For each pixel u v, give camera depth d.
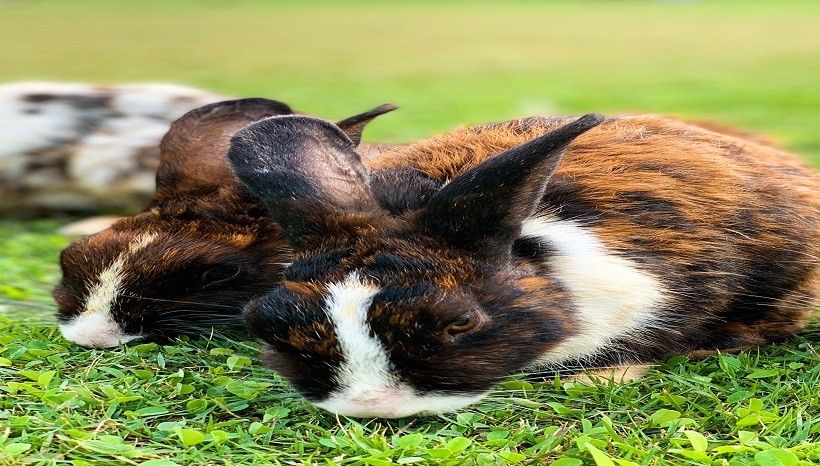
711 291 1.35
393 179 1.30
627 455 1.22
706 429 1.26
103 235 1.43
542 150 1.23
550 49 5.99
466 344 1.23
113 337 1.38
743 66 4.82
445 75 4.41
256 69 4.60
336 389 1.23
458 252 1.25
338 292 1.23
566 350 1.31
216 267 1.41
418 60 5.20
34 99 1.88
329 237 1.25
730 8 10.55
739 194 1.37
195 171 1.46
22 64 4.72
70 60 4.97
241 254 1.42
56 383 1.31
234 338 1.41
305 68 4.68
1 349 1.38
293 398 1.29
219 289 1.41
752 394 1.29
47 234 1.76
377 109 1.43
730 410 1.28
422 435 1.24
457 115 2.98
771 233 1.38
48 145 1.86
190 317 1.40
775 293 1.39
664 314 1.34
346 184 1.26
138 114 1.90
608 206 1.33
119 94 1.91
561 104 3.33
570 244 1.30
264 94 3.54
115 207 1.92
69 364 1.35
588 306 1.31
